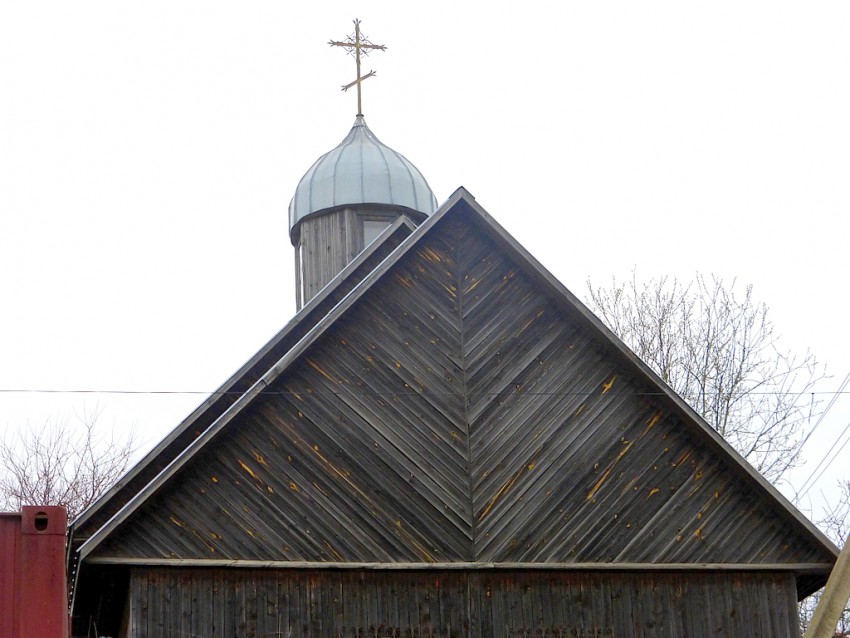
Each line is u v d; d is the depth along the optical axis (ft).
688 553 64.85
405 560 62.59
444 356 65.92
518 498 64.34
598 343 67.10
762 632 64.69
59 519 46.80
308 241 100.58
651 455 65.98
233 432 63.00
